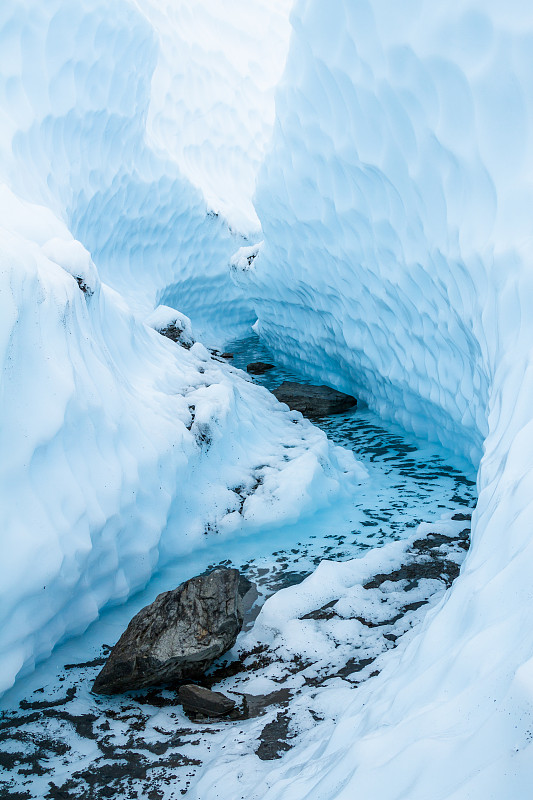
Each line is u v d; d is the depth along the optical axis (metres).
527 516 1.95
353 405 7.34
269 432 5.47
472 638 1.64
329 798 1.45
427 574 3.61
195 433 4.55
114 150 8.34
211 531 4.27
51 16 6.18
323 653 2.93
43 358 3.05
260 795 1.79
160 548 3.94
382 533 4.29
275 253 7.30
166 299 10.23
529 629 1.47
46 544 2.73
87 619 3.21
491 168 3.62
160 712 2.63
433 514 4.53
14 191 5.17
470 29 3.58
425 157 4.30
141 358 4.91
